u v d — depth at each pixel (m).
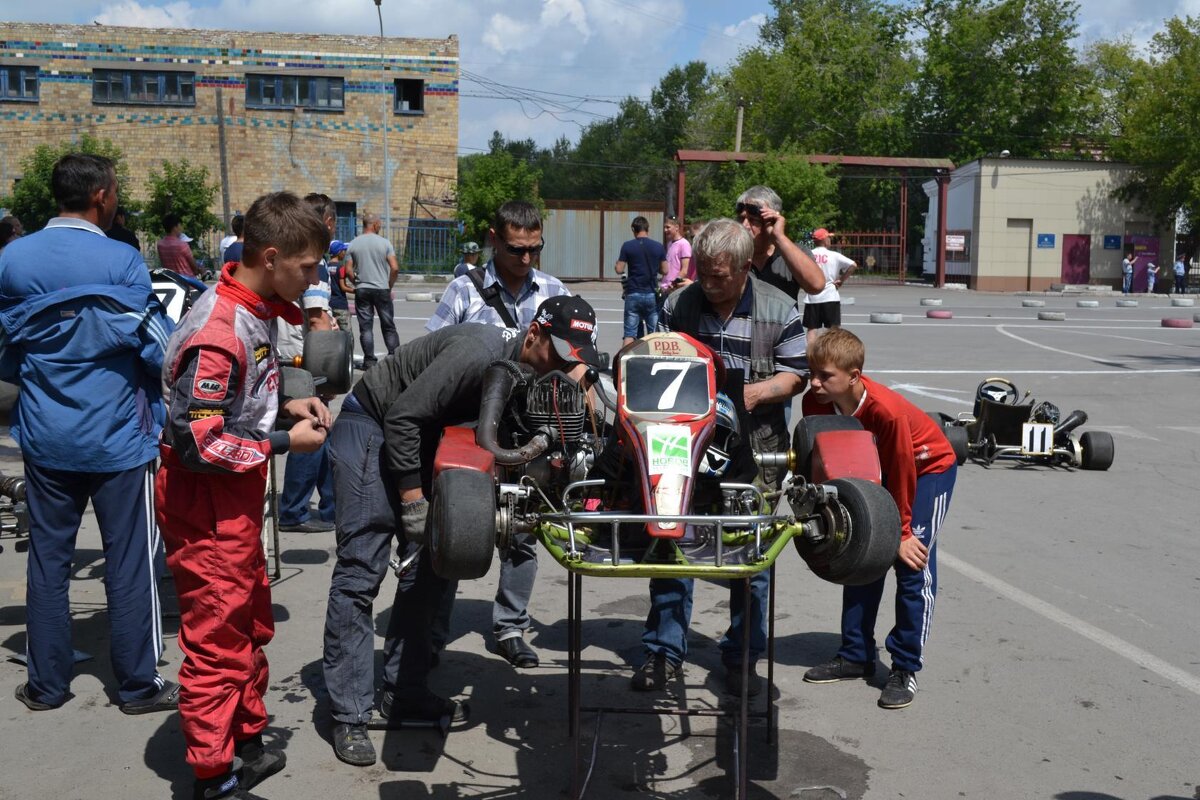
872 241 63.56
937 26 59.81
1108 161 47.06
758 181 43.91
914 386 14.90
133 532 4.50
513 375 3.88
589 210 44.22
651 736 4.46
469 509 3.26
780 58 63.84
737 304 4.79
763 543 3.85
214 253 38.81
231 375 3.56
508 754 4.30
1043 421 10.29
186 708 3.70
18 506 5.06
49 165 37.09
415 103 43.78
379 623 5.72
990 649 5.45
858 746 4.38
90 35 41.59
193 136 42.47
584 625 5.80
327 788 3.99
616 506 3.79
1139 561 7.00
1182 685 5.02
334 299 14.00
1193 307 36.25
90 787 3.96
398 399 4.02
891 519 3.40
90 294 4.32
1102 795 3.99
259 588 3.94
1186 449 11.04
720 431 3.83
